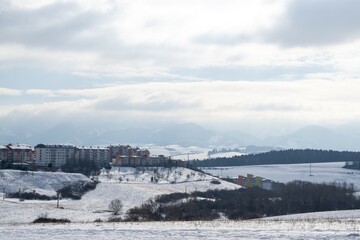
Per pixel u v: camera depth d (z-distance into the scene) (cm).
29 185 15338
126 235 3325
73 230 3669
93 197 14312
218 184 17562
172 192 14525
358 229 3269
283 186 15275
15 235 3475
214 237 3098
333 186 13012
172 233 3341
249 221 4453
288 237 3000
